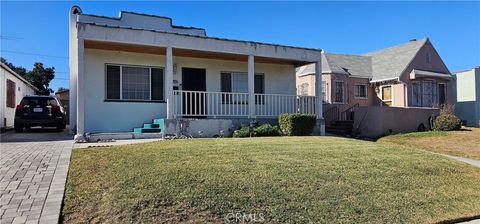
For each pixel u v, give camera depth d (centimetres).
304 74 2302
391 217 553
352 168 757
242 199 542
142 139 1171
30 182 582
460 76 2845
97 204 501
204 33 1673
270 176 645
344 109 2202
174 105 1327
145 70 1424
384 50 2719
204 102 1429
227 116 1461
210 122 1316
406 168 810
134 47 1293
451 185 739
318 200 574
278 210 525
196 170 643
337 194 605
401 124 1828
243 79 1639
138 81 1409
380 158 873
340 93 2289
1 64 1692
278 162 745
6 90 1844
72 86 1448
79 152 799
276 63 1669
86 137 1093
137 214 475
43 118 1488
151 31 1241
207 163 698
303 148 927
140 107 1402
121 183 566
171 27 1603
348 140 1162
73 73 1466
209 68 1553
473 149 1329
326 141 1101
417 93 2373
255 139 1107
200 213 493
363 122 1830
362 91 2406
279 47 1483
